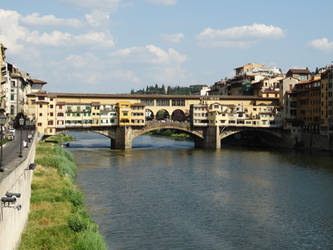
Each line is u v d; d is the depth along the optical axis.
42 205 45.88
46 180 58.47
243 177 82.25
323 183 76.25
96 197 61.94
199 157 116.31
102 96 144.62
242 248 41.88
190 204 59.12
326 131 135.62
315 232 47.31
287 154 126.00
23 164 33.34
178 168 93.56
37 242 33.69
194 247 41.72
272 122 153.38
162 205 58.09
